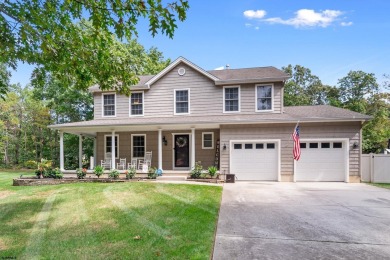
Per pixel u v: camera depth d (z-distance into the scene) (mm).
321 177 12461
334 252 4094
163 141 15594
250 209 6797
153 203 7340
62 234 4898
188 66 15312
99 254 3920
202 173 12680
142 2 4109
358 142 12211
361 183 11891
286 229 5195
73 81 6621
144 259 3717
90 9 4398
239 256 3934
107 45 5883
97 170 13023
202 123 12719
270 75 14641
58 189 10305
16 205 7570
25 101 27203
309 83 38688
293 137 11875
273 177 12758
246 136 12922
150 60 25047
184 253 3916
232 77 15023
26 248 4230
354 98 32250
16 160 27422
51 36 4965
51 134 26328
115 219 5793
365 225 5473
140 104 15836
